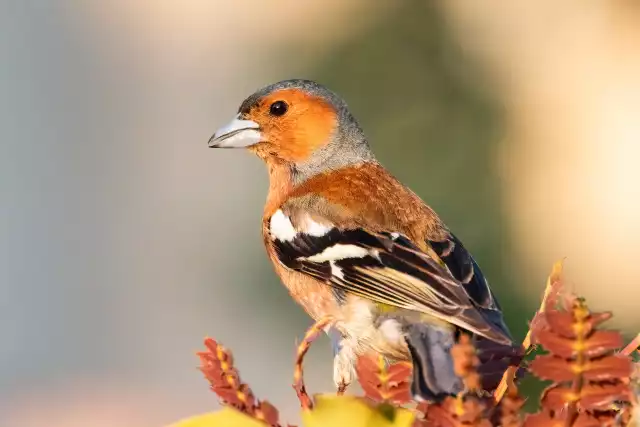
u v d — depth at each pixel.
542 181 12.75
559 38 14.52
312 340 3.42
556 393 3.04
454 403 2.95
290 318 13.98
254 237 16.05
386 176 6.55
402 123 11.73
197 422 2.87
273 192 6.80
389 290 5.67
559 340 3.01
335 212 6.16
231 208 18.31
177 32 24.61
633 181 15.52
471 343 3.08
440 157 11.53
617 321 12.67
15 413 18.44
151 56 24.84
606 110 15.38
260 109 6.79
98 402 18.97
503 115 11.92
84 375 19.97
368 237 5.94
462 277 5.61
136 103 24.56
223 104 23.05
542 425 3.04
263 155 6.86
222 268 16.72
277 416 3.28
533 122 12.80
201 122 23.89
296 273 6.23
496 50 12.32
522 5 13.38
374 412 3.02
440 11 12.00
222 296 16.67
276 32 13.41
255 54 14.07
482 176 11.43
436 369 3.50
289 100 6.75
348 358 5.82
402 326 5.52
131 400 18.67
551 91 14.11
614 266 15.18
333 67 12.18
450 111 11.76
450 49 11.98
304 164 6.72
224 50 22.03
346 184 6.42
